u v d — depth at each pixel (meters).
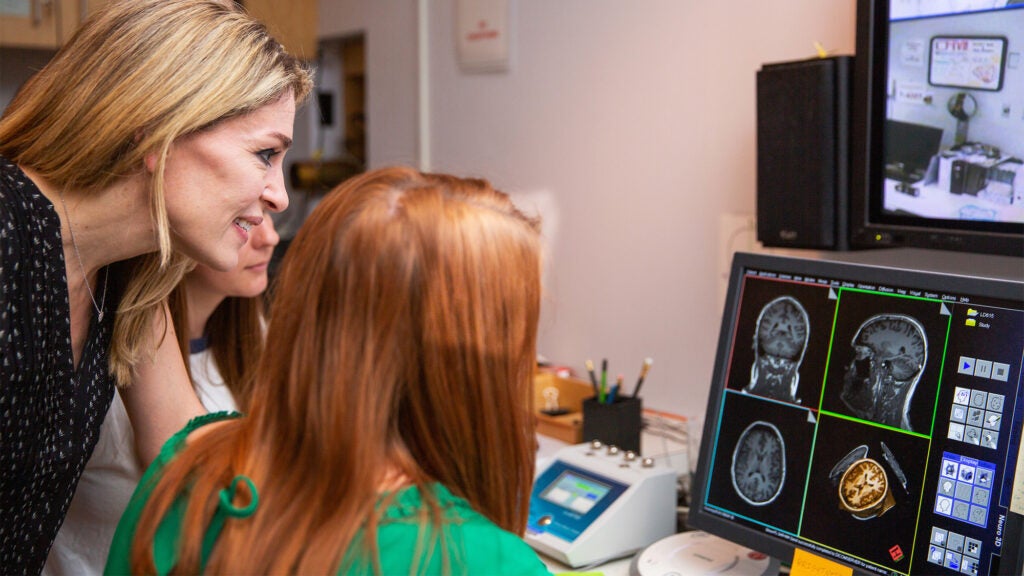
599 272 2.33
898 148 1.44
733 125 1.94
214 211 1.09
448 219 0.80
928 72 1.38
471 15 2.64
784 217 1.63
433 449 0.82
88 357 1.20
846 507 1.17
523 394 0.84
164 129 1.02
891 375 1.14
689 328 2.10
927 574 1.09
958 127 1.35
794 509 1.22
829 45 1.74
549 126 2.43
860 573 1.14
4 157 1.06
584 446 1.73
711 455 1.32
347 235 0.80
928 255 1.64
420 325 0.79
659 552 1.37
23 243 1.00
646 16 2.12
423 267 0.79
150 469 0.94
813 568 1.18
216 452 0.86
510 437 0.83
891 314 1.15
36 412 1.08
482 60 2.61
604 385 1.90
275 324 0.83
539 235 0.87
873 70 1.45
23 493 1.13
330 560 0.74
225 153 1.07
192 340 1.50
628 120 2.20
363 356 0.79
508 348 0.82
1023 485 1.01
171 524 0.84
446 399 0.80
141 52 1.03
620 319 2.29
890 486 1.13
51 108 1.04
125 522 0.90
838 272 1.21
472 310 0.80
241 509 0.79
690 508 1.33
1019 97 1.27
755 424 1.28
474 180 0.89
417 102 2.94
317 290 0.80
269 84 1.09
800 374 1.24
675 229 2.11
